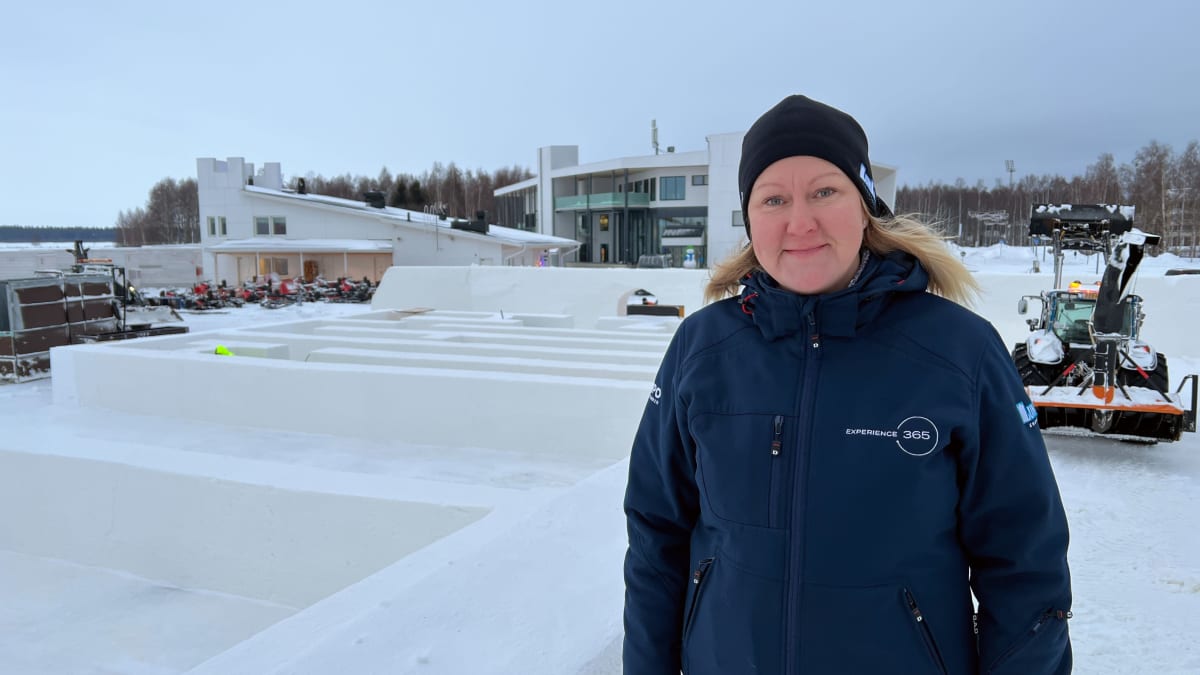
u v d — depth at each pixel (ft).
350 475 15.90
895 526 3.98
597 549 10.07
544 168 172.55
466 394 22.33
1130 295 21.24
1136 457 19.79
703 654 4.48
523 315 43.86
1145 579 12.28
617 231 163.94
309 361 27.61
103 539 17.57
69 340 37.42
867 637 4.00
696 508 5.00
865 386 4.11
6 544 18.84
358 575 14.75
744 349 4.51
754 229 4.51
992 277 40.57
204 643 14.24
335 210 110.11
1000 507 4.14
